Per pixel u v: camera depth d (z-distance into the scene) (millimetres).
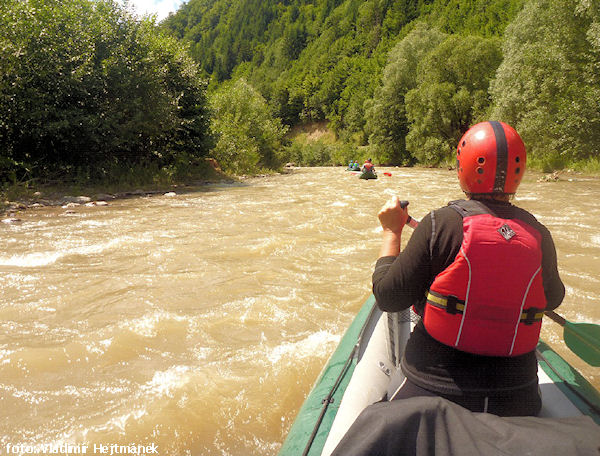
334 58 110875
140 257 5980
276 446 2400
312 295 4594
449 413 1198
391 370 2004
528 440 1111
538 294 1353
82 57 12922
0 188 11148
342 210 9859
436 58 34375
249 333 3730
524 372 1371
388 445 1167
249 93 25453
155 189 14320
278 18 188875
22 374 3094
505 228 1333
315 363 3211
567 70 20516
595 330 1935
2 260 5789
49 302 4398
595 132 19594
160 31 17281
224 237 7145
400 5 114750
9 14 11453
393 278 1411
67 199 11109
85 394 2859
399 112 41469
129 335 3652
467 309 1325
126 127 14102
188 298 4523
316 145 66625
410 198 12461
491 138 1387
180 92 17016
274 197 12547
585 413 1562
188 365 3211
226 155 20891
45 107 11906
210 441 2430
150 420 2590
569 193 12953
